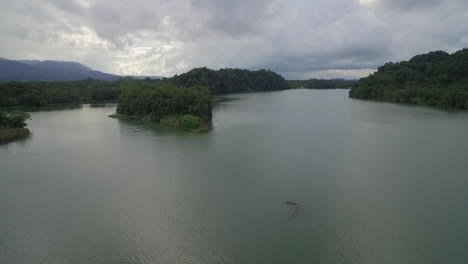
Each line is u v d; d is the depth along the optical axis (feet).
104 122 376.89
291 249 108.68
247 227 122.72
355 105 560.20
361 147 237.86
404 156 213.05
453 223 124.26
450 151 224.33
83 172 186.60
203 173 182.29
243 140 265.75
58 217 132.16
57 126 348.38
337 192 153.69
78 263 103.30
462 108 468.75
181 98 364.38
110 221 128.77
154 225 125.29
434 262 101.71
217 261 103.40
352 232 118.62
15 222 128.36
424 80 648.79
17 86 589.32
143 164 200.85
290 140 264.11
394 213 132.36
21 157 219.61
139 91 441.68
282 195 150.82
